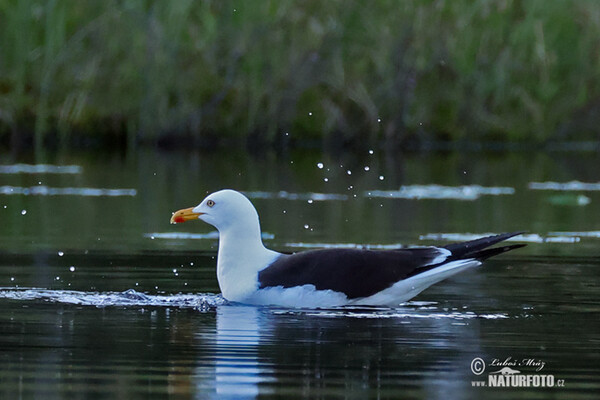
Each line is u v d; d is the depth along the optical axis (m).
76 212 16.03
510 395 7.26
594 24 25.23
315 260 10.16
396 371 7.73
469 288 10.85
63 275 11.26
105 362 7.88
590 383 7.52
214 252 12.88
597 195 18.59
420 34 24.58
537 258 12.58
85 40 24.34
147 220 15.38
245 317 9.47
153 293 10.47
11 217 15.47
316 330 8.97
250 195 18.06
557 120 25.91
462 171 21.59
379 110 24.98
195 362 7.90
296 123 25.08
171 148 24.72
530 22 25.00
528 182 20.19
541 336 8.79
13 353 8.11
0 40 24.44
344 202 17.50
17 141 24.83
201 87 24.69
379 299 10.09
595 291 10.62
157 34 24.09
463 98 25.27
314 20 24.20
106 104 24.80
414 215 16.11
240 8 24.22
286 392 7.21
